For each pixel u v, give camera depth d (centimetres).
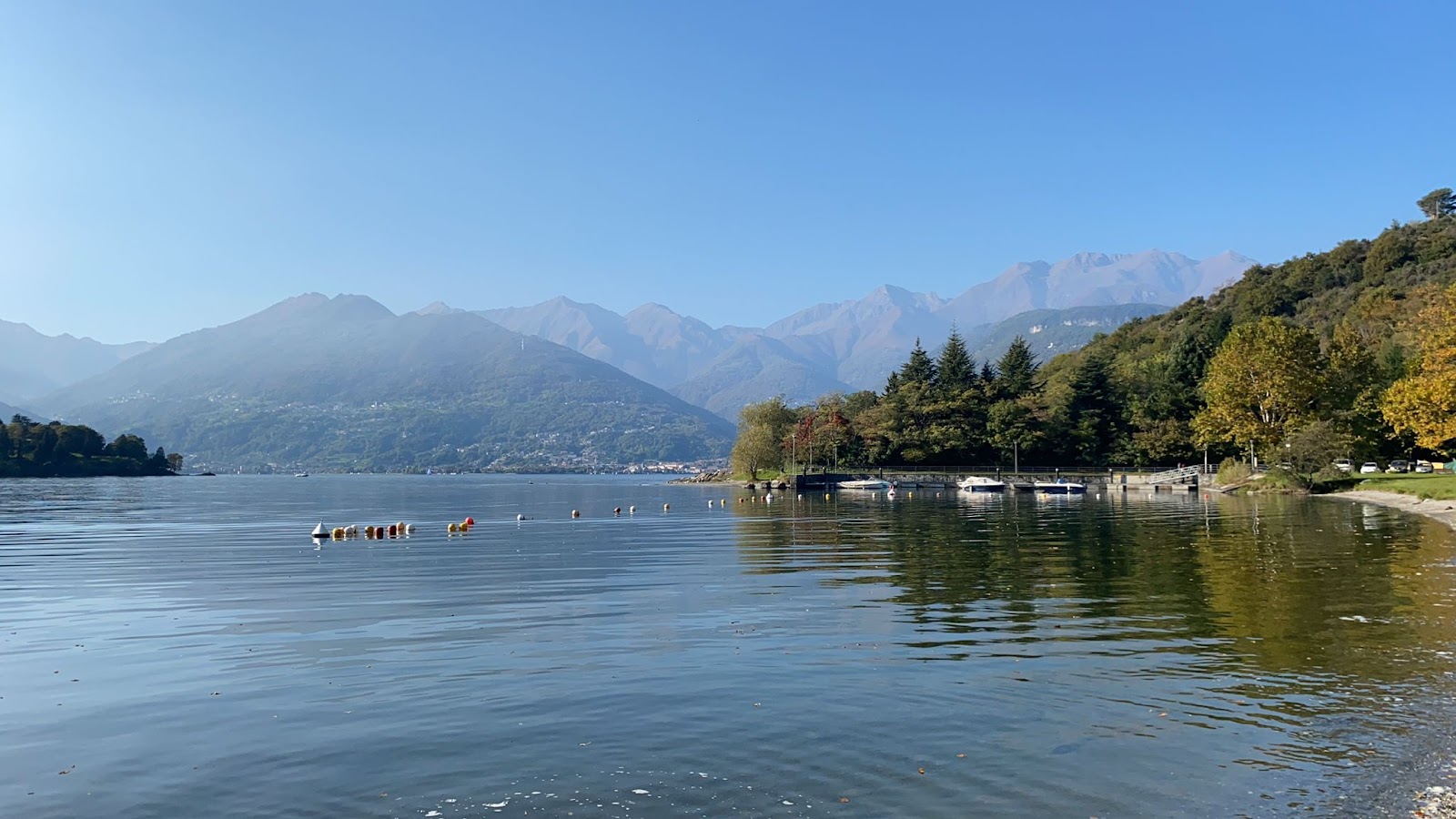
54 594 2984
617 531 5994
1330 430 9206
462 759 1299
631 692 1634
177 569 3731
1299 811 1097
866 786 1178
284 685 1725
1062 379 16212
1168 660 1839
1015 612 2419
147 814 1137
